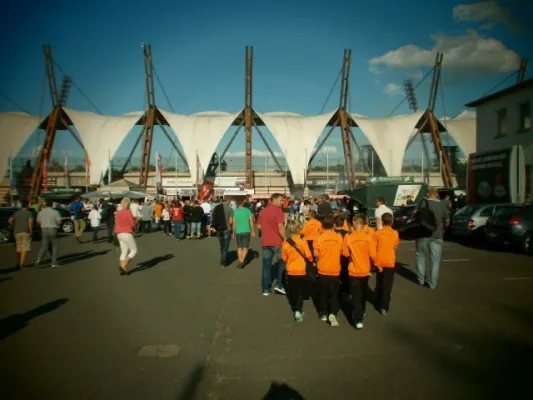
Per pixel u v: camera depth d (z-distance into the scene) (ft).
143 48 191.42
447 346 15.93
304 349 15.93
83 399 11.86
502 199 55.21
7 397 11.96
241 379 13.21
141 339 17.33
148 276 32.99
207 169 201.67
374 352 15.46
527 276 30.60
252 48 188.96
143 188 127.44
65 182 192.34
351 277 18.94
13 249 55.21
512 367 13.75
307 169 203.10
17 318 20.65
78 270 36.40
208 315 21.13
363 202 89.10
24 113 206.69
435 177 209.15
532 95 77.30
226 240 37.81
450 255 42.83
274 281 30.50
